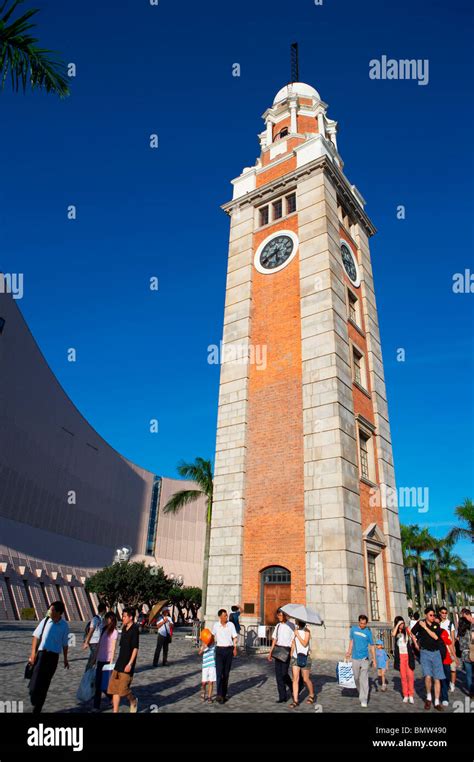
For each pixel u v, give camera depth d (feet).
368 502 76.69
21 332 185.78
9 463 174.29
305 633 36.32
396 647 46.01
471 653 41.01
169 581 125.70
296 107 117.50
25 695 33.04
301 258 89.61
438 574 221.46
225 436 84.23
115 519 268.62
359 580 65.87
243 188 111.86
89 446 247.29
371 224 113.09
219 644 35.68
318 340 80.02
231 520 77.20
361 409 84.17
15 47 29.04
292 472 74.33
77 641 77.25
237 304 95.04
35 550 182.39
